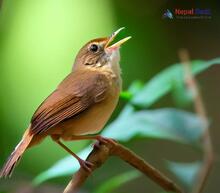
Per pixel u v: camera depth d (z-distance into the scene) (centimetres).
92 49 953
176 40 1315
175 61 1280
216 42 1439
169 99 1282
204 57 1435
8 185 1038
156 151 1302
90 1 1242
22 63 1188
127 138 780
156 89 816
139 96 820
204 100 1387
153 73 1252
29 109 1161
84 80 897
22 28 1206
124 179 809
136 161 735
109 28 1247
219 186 1223
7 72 1184
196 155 1288
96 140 804
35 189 936
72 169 793
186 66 795
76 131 883
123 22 1266
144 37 1278
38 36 1205
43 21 1212
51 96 886
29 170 1131
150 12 1294
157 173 726
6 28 1204
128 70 1245
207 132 758
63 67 1186
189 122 773
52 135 879
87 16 1235
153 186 1261
